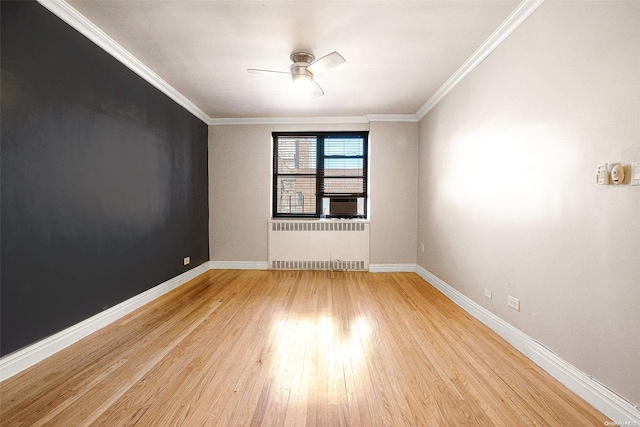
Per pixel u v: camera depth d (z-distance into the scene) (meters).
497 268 2.67
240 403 1.74
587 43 1.76
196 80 3.65
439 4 2.25
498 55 2.65
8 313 1.97
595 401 1.70
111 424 1.57
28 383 1.91
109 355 2.27
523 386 1.91
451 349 2.39
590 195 1.75
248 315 3.11
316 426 1.56
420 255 4.87
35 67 2.13
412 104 4.50
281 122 5.21
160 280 3.77
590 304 1.75
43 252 2.20
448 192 3.75
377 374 2.04
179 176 4.24
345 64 3.20
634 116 1.50
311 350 2.38
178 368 2.10
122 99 3.03
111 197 2.89
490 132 2.79
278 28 2.57
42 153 2.19
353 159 5.30
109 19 2.46
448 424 1.58
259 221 5.26
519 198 2.37
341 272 5.04
